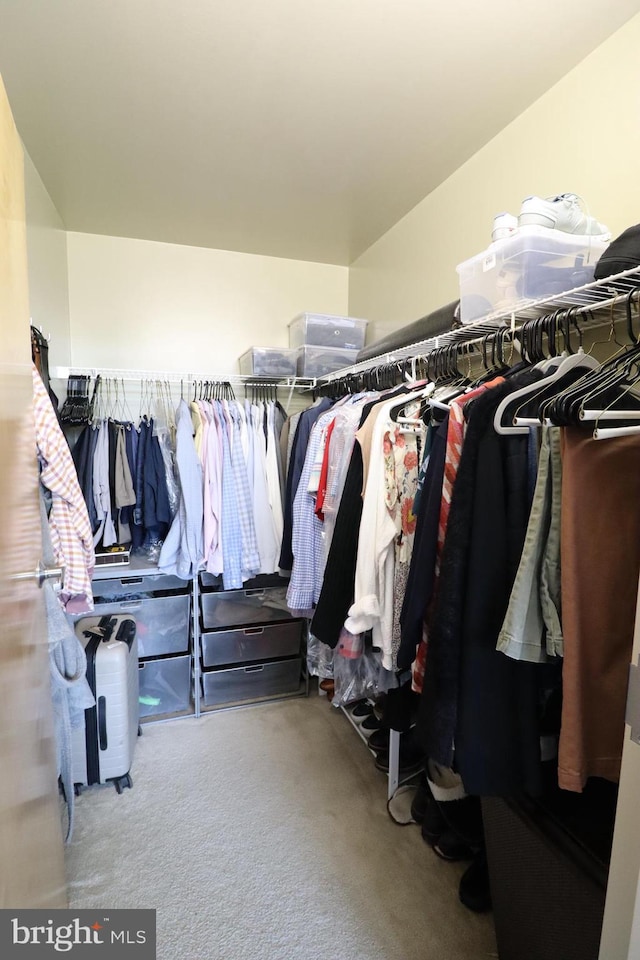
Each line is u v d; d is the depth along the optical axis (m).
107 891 1.35
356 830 1.59
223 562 2.18
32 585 0.98
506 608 0.95
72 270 2.53
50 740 1.11
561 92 1.43
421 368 1.82
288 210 2.28
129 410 2.66
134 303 2.64
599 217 1.33
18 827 0.78
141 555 2.38
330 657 1.99
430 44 1.31
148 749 2.00
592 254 1.19
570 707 0.82
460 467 1.01
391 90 1.49
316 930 1.25
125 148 1.80
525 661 0.89
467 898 1.32
